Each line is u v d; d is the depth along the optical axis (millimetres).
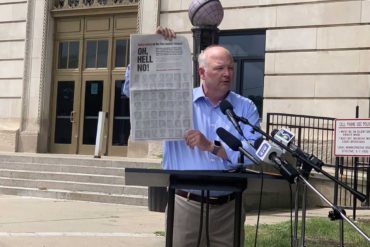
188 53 3605
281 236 7289
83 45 16969
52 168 12953
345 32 13164
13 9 17562
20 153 15898
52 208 10227
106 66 16625
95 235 7648
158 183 3490
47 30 17172
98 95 16672
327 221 8531
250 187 3502
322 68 13359
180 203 3783
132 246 6996
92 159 13117
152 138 3561
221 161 3723
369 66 12867
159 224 8703
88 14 16828
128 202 11070
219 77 3695
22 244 6930
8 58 17562
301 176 3246
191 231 3781
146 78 3578
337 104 13133
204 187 3410
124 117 16203
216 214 3750
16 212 9586
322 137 13023
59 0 17344
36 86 17078
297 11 13727
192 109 3604
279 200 10953
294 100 13617
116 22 16516
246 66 14508
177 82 3584
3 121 17484
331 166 11156
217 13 7996
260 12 14172
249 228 7938
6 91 17516
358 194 3281
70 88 17109
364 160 11141
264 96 13977
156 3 15391
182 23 15086
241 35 14578
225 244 3770
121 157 15250
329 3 13375
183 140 3623
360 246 6855
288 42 13781
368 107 12812
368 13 12938
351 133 7824
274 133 3490
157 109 3574
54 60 17375
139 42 3586
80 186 11922
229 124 3729
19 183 12484
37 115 17000
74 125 16906
